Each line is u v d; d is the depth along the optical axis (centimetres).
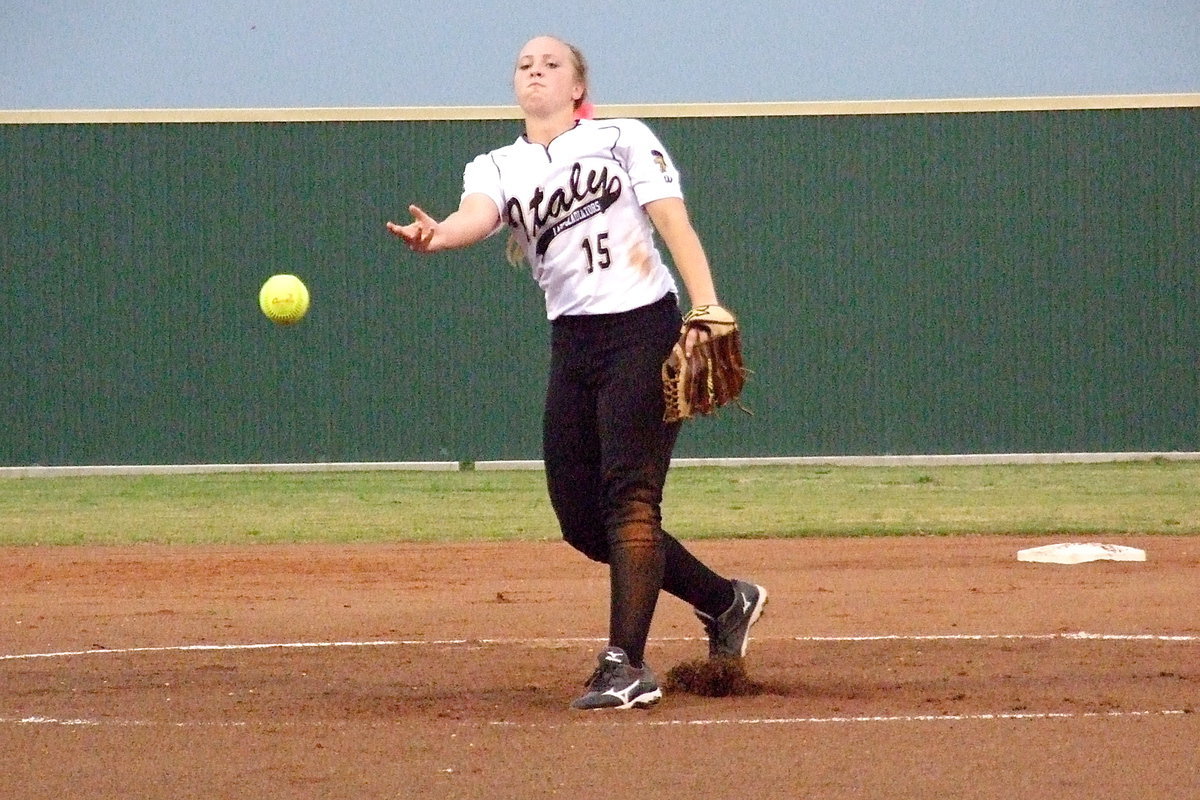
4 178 7594
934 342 7669
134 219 7612
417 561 3859
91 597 3169
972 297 7688
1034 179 7688
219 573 3616
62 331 7606
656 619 2752
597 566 3716
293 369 7631
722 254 7638
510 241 1916
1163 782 1413
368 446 7656
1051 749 1558
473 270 7656
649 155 1792
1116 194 7694
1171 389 7706
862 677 2064
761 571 3572
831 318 7662
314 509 5494
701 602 1967
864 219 7656
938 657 2238
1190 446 7712
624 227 1788
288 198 7631
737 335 1769
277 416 7638
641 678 1806
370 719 1764
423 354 7656
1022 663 2173
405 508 5500
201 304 7625
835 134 7656
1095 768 1471
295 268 7638
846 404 7669
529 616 2830
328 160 7631
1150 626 2588
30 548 4266
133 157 7612
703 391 1756
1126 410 7700
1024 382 7694
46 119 7581
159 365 7619
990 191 7681
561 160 1775
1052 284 7700
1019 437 7694
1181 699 1866
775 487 6234
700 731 1656
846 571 3553
